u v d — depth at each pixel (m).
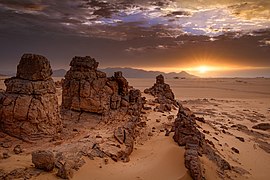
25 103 27.02
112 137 30.81
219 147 37.81
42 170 21.08
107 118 37.81
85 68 39.38
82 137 30.22
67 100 39.56
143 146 32.97
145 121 42.56
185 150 29.89
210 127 48.56
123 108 41.72
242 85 191.12
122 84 44.00
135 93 46.38
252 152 40.09
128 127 32.69
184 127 33.31
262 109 85.50
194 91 139.50
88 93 38.22
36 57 28.30
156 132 38.25
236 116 69.25
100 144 28.25
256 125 57.47
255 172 32.97
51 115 28.92
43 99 28.11
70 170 21.64
